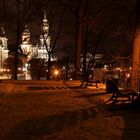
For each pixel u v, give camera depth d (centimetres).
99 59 4266
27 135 899
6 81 3262
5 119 1137
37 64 6325
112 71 2916
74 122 1087
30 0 4291
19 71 7381
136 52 2217
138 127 1008
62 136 888
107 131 952
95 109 1376
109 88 1558
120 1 3525
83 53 4403
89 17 3553
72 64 4819
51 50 4897
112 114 1248
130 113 1276
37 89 2298
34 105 1480
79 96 1836
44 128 989
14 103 1541
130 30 2975
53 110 1341
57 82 3064
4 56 8138
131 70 2214
